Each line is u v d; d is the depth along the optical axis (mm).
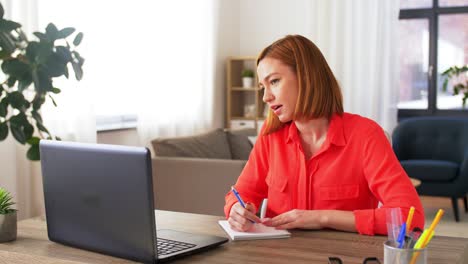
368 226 1500
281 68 1649
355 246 1392
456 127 5391
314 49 1668
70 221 1389
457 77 6242
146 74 4820
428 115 6305
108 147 1250
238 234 1492
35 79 1319
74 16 3863
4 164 3242
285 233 1502
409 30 6371
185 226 1658
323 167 1708
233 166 3561
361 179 1679
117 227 1271
